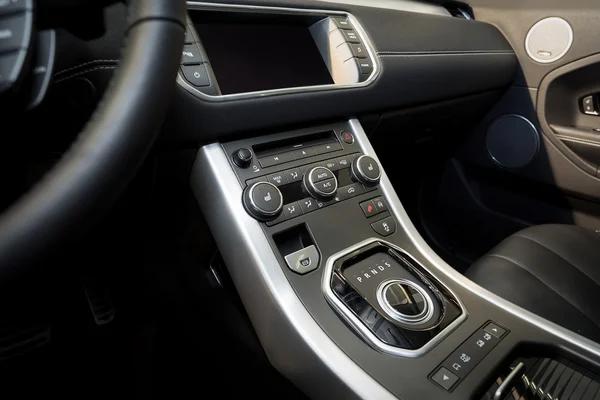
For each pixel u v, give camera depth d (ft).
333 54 2.67
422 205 4.70
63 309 2.56
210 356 2.83
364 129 2.91
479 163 4.25
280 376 2.38
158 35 1.26
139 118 1.22
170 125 1.96
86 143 1.19
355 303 1.96
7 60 1.22
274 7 2.46
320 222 2.23
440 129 3.81
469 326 2.01
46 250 1.13
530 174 3.97
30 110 1.34
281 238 2.13
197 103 2.01
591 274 2.61
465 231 4.58
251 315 2.08
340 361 1.79
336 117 2.57
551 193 3.94
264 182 2.12
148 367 3.05
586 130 3.63
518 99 3.92
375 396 1.70
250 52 2.38
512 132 4.00
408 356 1.83
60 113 1.75
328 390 1.82
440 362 1.83
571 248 2.76
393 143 3.46
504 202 4.24
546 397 1.86
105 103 1.23
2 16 1.23
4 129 1.43
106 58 1.80
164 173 2.16
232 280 2.27
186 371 3.04
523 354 1.99
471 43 3.46
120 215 2.31
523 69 3.86
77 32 1.40
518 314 2.08
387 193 2.52
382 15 2.94
